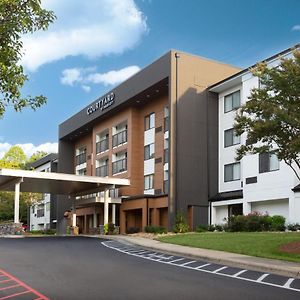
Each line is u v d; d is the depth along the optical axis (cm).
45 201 6575
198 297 1020
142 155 4025
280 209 2916
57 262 1633
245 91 3200
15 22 699
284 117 1579
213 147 3531
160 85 3588
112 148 4362
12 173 3259
